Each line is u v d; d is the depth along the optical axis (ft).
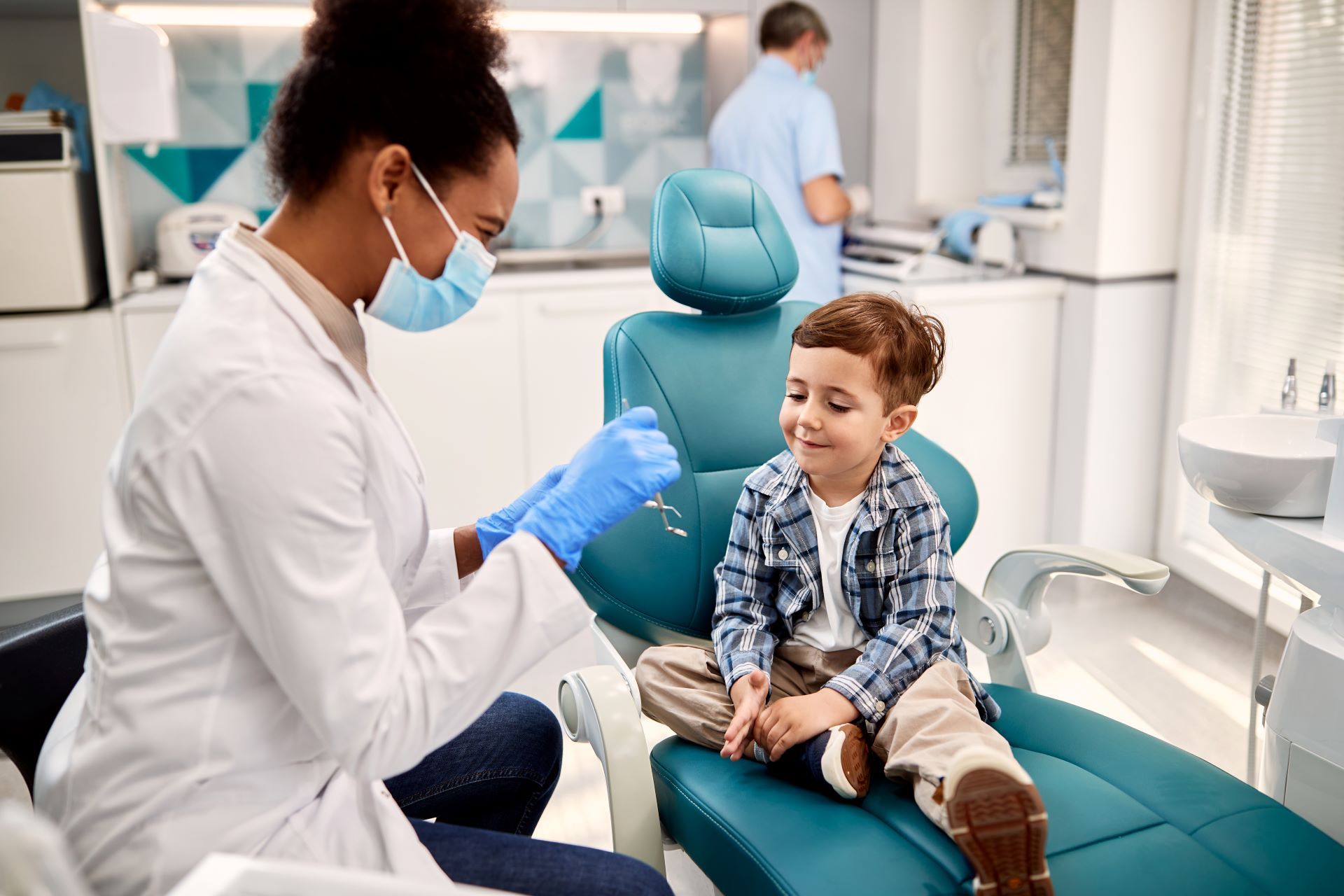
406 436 3.55
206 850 3.03
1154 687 7.55
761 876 3.57
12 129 8.13
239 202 10.46
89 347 8.61
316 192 3.13
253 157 10.41
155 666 3.01
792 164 9.75
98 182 8.46
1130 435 9.53
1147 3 8.64
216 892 2.35
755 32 10.70
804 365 4.30
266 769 3.16
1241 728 6.98
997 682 5.01
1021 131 10.50
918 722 3.92
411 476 3.53
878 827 3.74
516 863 3.50
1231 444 5.03
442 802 4.27
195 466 2.86
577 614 3.32
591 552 4.67
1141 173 8.97
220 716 3.04
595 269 10.59
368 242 3.20
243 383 2.87
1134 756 4.09
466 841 3.59
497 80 3.25
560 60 11.02
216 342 2.95
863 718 4.14
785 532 4.55
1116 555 4.61
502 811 4.44
